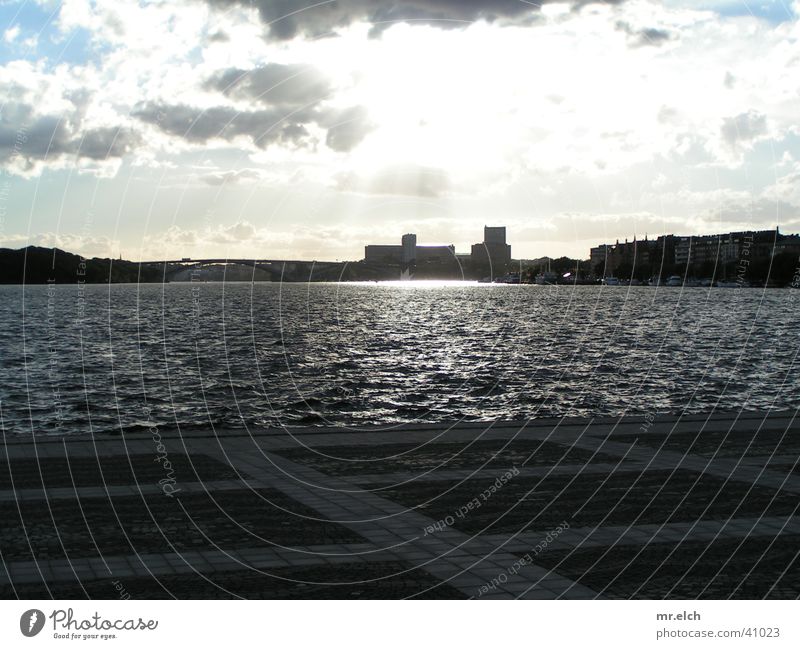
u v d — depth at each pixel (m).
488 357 53.31
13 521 10.08
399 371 45.72
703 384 41.12
